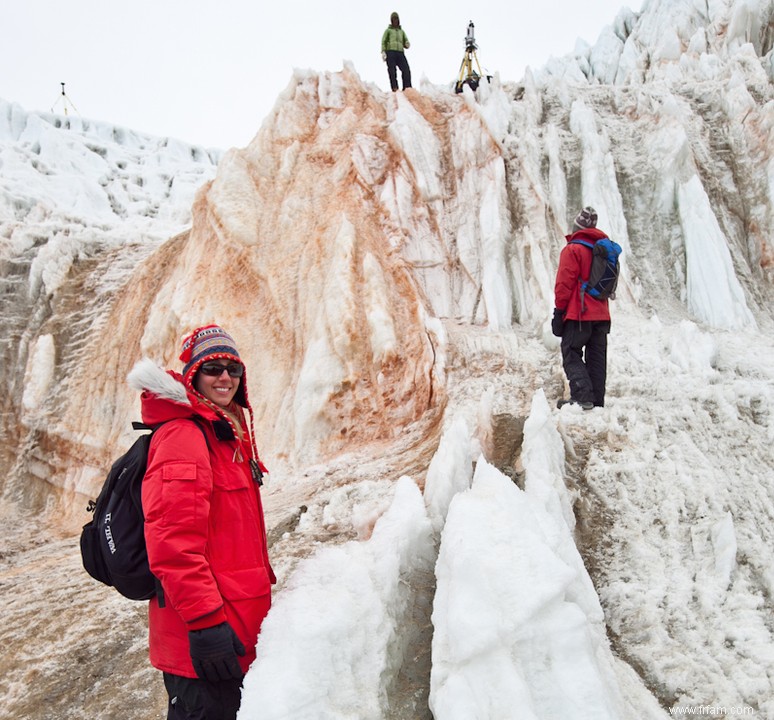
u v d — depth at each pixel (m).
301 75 10.17
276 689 1.97
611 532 3.49
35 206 14.83
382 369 6.85
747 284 7.17
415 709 2.37
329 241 8.06
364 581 2.57
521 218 7.76
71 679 3.41
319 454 6.74
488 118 8.52
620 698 2.37
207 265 9.23
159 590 2.07
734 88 8.39
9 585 5.07
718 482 3.71
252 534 2.25
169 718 2.19
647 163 7.95
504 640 2.22
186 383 2.29
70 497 9.91
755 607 2.91
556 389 5.39
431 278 7.73
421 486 4.34
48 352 11.35
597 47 14.45
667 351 5.51
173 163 21.27
